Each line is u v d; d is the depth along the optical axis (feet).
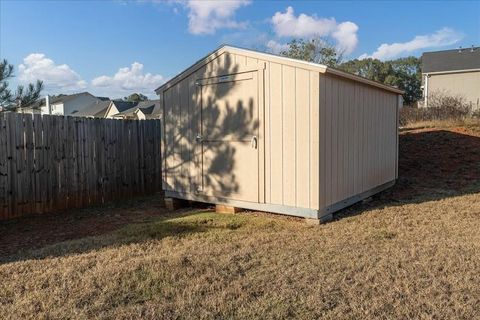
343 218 17.28
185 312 8.54
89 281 10.15
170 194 21.31
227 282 10.06
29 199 19.10
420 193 22.98
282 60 16.63
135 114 122.52
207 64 19.35
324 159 16.52
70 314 8.48
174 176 21.12
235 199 18.75
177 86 20.75
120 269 10.90
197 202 21.84
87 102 161.58
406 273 10.41
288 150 16.84
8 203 18.25
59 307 8.82
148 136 25.79
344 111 18.35
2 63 23.73
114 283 9.98
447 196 21.62
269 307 8.70
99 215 19.44
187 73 20.13
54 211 20.12
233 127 18.58
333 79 17.20
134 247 13.28
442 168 29.43
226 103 18.76
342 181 18.29
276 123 17.15
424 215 17.25
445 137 36.22
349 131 18.93
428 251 12.21
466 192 22.52
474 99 69.87
